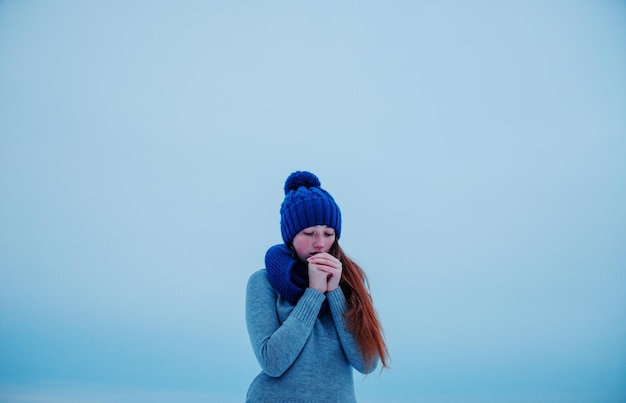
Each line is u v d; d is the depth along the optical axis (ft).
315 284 3.57
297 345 3.27
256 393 3.38
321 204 3.92
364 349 3.58
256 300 3.74
